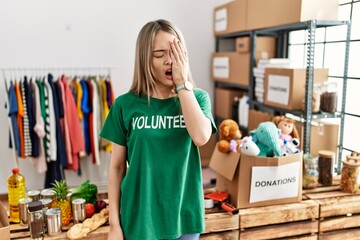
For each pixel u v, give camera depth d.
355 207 2.00
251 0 3.01
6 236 1.56
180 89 1.09
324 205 1.94
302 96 2.47
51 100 3.06
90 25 3.54
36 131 3.03
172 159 1.16
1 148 3.43
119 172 1.26
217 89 3.90
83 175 3.68
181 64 1.09
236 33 3.42
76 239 1.61
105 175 3.71
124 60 3.70
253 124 3.04
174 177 1.17
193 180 1.22
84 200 1.77
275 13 2.62
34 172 3.54
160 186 1.17
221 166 1.98
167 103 1.17
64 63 3.51
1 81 3.35
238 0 3.26
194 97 1.11
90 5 3.51
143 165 1.16
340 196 2.05
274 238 1.90
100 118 3.28
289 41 3.20
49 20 3.40
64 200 1.74
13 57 3.36
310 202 1.96
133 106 1.18
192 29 3.89
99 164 3.35
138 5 3.66
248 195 1.88
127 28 3.66
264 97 2.86
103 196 2.19
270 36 3.18
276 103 2.66
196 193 1.22
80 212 1.73
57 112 3.09
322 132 2.43
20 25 3.33
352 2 2.51
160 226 1.19
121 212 1.23
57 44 3.46
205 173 3.60
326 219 1.97
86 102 3.20
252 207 1.91
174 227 1.19
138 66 1.17
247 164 1.85
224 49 3.94
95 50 3.59
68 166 3.24
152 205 1.18
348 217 2.00
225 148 1.92
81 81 3.23
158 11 3.74
